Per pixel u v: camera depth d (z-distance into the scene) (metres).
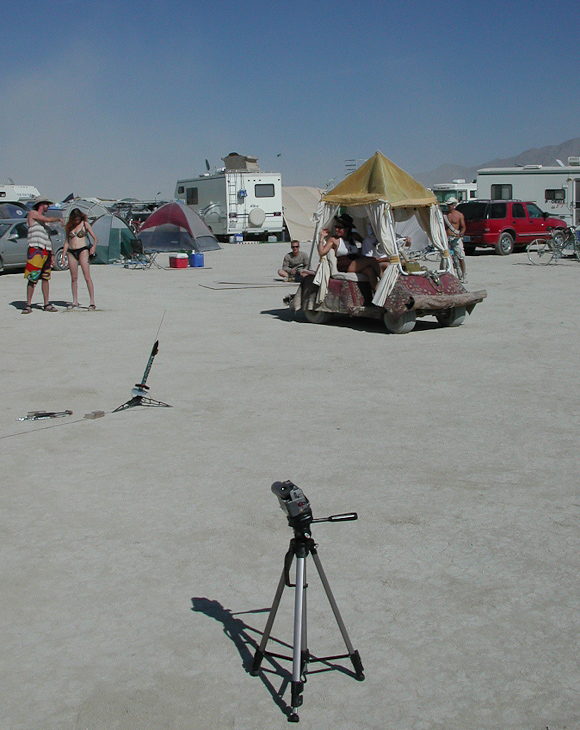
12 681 3.20
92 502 5.04
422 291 10.84
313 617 3.64
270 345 10.29
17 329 11.67
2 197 36.53
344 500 5.00
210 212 35.91
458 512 4.80
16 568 4.16
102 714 2.98
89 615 3.69
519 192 31.33
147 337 10.95
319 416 6.93
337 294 11.52
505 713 2.95
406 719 2.93
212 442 6.23
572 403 7.27
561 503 4.92
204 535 4.53
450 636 3.46
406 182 11.25
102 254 24.38
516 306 13.82
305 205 39.12
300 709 2.99
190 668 3.27
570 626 3.53
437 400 7.43
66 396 7.70
